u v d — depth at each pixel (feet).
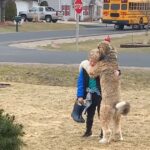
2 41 123.24
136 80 58.39
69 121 37.01
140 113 40.11
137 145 30.45
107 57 30.01
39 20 238.89
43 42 124.36
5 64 69.21
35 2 280.72
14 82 57.41
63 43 124.16
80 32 176.04
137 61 79.10
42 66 67.26
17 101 44.62
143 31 187.21
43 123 36.27
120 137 31.27
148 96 48.78
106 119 30.12
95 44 122.11
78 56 85.25
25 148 29.25
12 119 22.93
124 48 112.98
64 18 289.53
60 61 75.97
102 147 29.89
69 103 44.16
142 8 194.49
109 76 29.76
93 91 30.94
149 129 34.76
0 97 46.55
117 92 29.96
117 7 192.34
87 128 32.19
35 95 48.06
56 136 32.53
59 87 54.34
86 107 31.19
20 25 191.93
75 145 30.35
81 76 30.99
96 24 250.78
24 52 91.66
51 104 43.57
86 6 295.48
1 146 22.08
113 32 178.91
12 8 212.43
